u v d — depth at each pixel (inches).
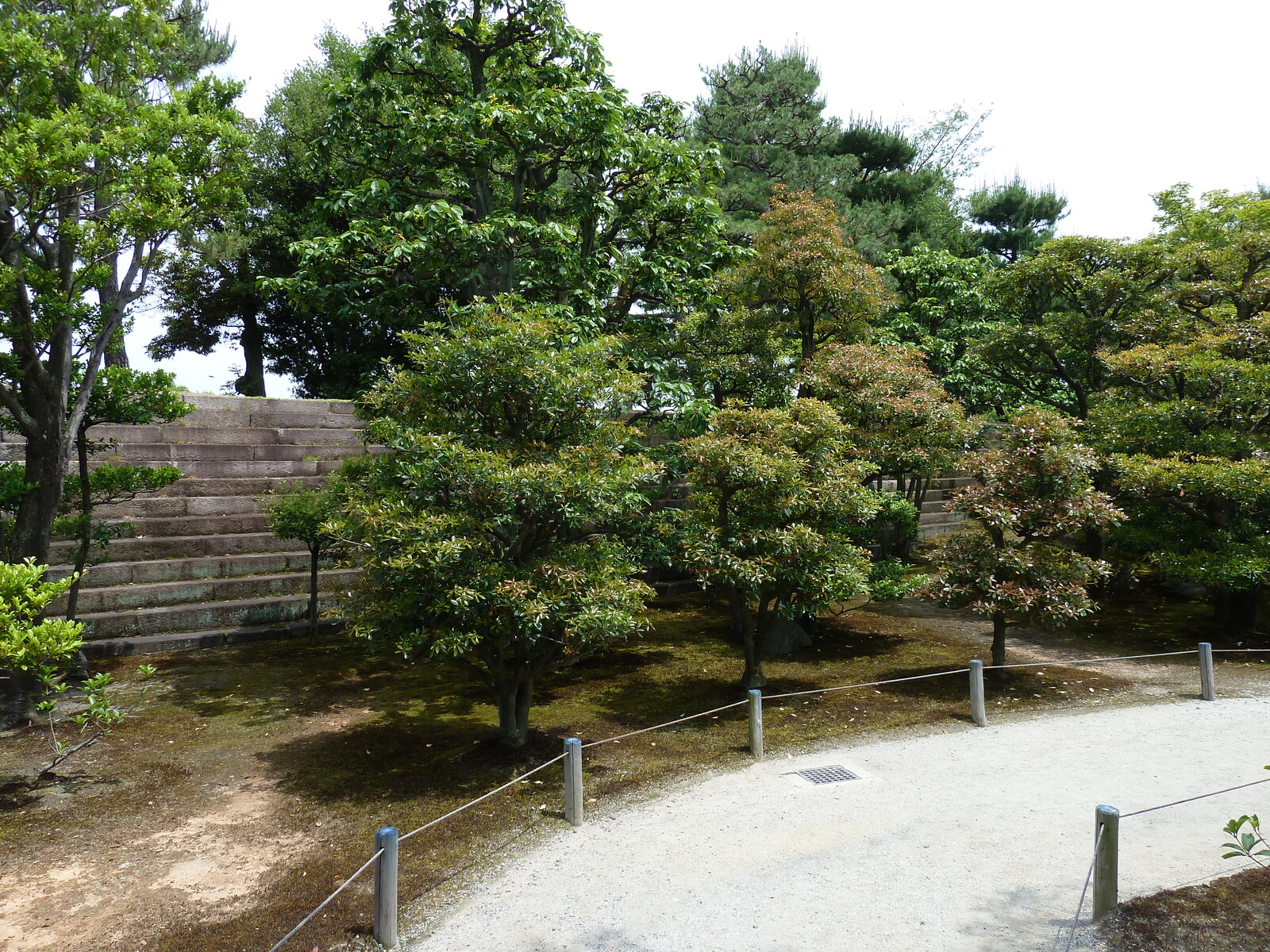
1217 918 181.0
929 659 454.3
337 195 452.8
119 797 262.1
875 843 228.2
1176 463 459.5
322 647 452.4
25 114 289.1
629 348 466.9
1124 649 476.4
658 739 324.8
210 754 299.3
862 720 349.7
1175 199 621.6
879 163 1047.6
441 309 335.3
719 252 492.7
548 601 263.0
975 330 746.8
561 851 227.3
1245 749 305.0
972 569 401.4
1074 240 573.6
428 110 451.5
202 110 343.3
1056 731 333.1
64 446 328.5
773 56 935.7
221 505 539.8
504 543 294.8
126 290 339.3
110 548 468.4
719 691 392.2
